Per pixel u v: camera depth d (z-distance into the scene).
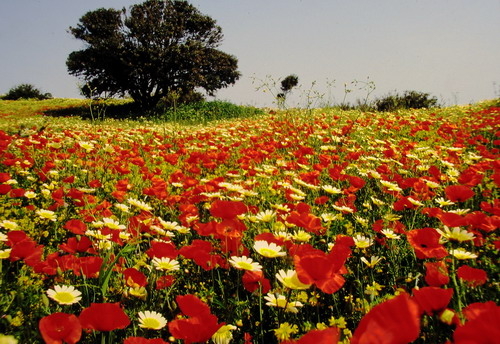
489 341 0.60
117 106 36.31
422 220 3.16
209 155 4.98
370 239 2.31
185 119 21.73
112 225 2.27
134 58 32.94
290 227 2.40
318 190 3.81
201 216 3.02
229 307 1.74
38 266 1.86
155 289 1.90
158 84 35.22
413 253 2.40
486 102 17.75
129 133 9.98
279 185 3.80
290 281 1.41
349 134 7.87
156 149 7.76
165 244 1.77
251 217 2.50
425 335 1.27
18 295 1.68
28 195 3.45
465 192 2.33
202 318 1.14
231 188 2.99
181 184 3.84
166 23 33.81
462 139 6.21
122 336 1.62
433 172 3.63
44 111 33.97
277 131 8.20
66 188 3.54
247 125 11.23
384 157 5.64
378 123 9.98
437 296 1.09
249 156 4.91
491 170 4.42
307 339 0.61
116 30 34.81
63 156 4.79
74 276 2.00
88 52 34.00
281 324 1.52
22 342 1.50
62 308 1.75
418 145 7.11
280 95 8.11
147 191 3.13
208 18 36.28
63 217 3.18
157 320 1.48
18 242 1.92
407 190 4.19
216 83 38.25
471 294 1.79
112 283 2.03
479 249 2.30
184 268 2.26
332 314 1.87
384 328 0.48
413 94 24.19
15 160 4.51
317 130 7.63
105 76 34.66
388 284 2.20
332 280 1.23
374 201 3.27
